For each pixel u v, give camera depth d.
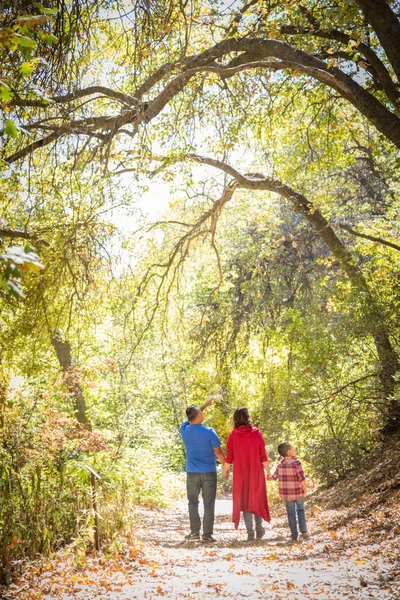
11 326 12.82
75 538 6.73
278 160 14.49
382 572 5.46
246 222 20.52
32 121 10.09
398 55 8.86
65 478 7.41
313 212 15.70
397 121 9.22
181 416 24.47
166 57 11.09
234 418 9.84
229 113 12.03
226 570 6.52
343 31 10.90
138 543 8.16
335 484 13.86
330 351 13.82
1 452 7.60
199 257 19.03
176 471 24.91
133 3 9.19
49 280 12.05
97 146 11.27
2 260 2.58
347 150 17.45
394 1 11.79
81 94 10.61
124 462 16.77
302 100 15.21
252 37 10.84
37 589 5.27
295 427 14.62
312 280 21.23
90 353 17.94
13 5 7.14
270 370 17.95
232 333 21.55
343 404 13.98
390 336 13.62
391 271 14.62
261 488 9.63
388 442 13.70
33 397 11.11
